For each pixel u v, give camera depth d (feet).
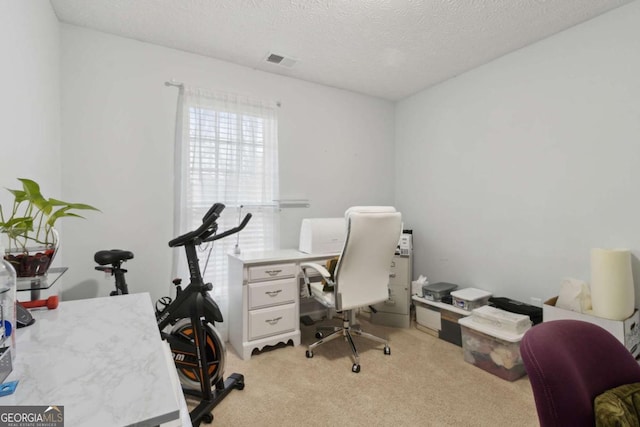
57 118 6.46
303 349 7.68
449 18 6.52
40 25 5.38
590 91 6.52
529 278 7.64
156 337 2.43
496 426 4.95
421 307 8.94
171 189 7.89
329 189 10.40
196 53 8.09
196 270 5.58
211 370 5.66
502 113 8.19
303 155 9.87
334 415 5.22
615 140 6.17
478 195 8.84
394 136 11.80
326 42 7.52
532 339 2.68
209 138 8.12
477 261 8.88
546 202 7.29
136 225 7.50
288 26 6.86
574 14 6.35
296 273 7.89
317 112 10.09
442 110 9.93
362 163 11.09
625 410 2.47
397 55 8.15
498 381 6.23
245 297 7.20
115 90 7.23
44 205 3.42
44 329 2.55
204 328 5.59
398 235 7.07
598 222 6.43
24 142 4.57
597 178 6.43
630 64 5.97
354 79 9.73
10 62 4.06
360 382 6.20
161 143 7.75
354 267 6.78
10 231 3.21
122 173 7.33
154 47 7.63
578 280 6.41
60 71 6.64
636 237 5.91
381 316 9.39
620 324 5.38
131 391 1.70
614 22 6.16
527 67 7.63
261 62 8.56
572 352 2.74
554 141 7.12
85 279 6.98
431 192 10.35
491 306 7.55
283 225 9.52
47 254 3.43
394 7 6.17
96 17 6.53
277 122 9.23
